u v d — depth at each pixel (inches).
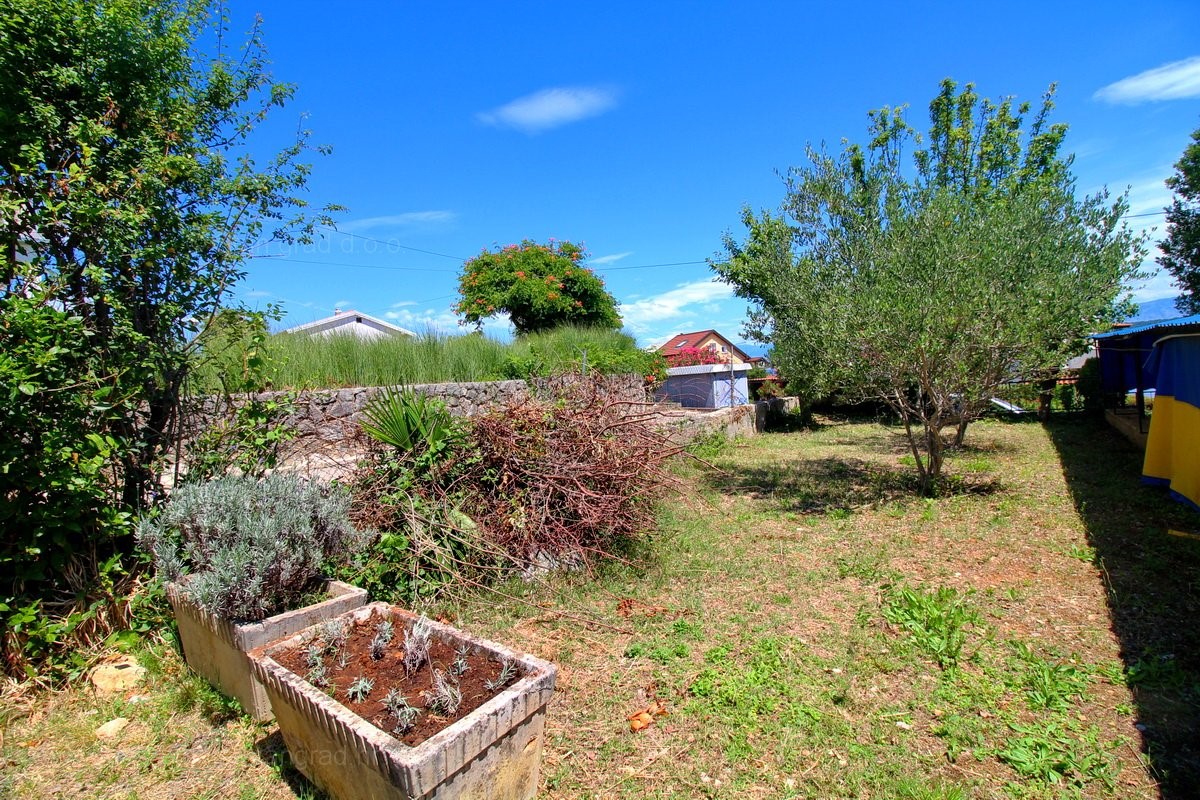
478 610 144.9
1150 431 268.5
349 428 199.2
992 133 521.3
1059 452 366.3
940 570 173.8
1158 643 125.8
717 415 424.8
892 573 170.7
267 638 96.3
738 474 318.7
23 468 107.1
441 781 66.3
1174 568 165.2
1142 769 89.9
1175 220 709.9
